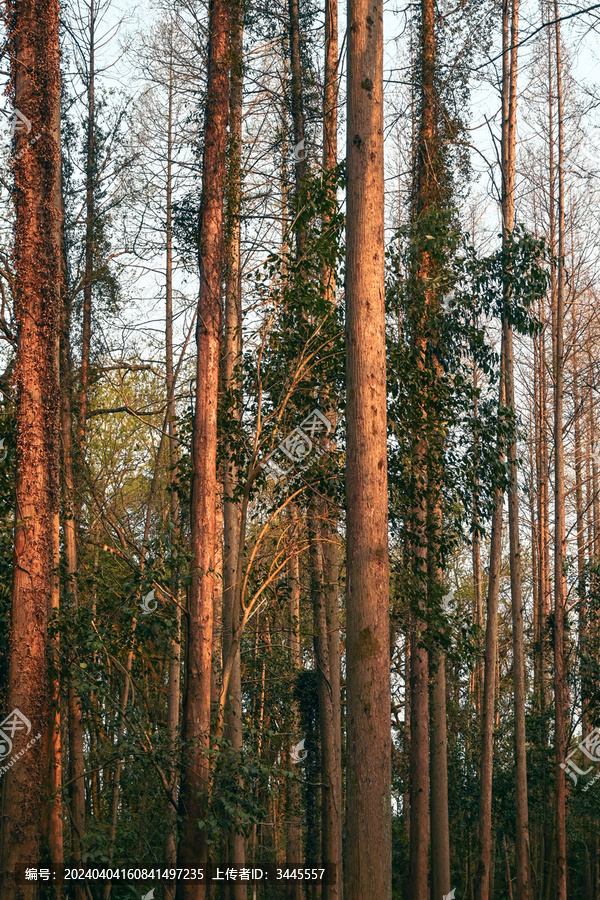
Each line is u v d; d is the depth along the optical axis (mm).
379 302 7707
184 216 13508
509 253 12203
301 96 15797
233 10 13359
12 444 11383
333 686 16031
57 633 10695
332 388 12398
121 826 12852
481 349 12375
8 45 10305
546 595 26406
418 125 15250
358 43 8039
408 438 12211
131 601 11164
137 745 10734
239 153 13742
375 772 6812
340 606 16656
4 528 11484
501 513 17562
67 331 14852
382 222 7852
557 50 23500
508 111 18281
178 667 17266
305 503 12914
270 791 11219
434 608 12203
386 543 7332
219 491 15477
